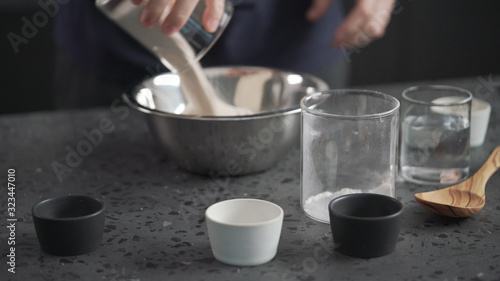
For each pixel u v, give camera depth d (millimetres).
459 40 2664
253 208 876
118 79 1607
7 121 1381
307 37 1654
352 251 835
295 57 1665
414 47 2639
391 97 940
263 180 1094
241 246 811
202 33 1074
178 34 1062
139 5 1026
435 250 854
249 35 1601
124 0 1026
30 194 1051
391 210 851
